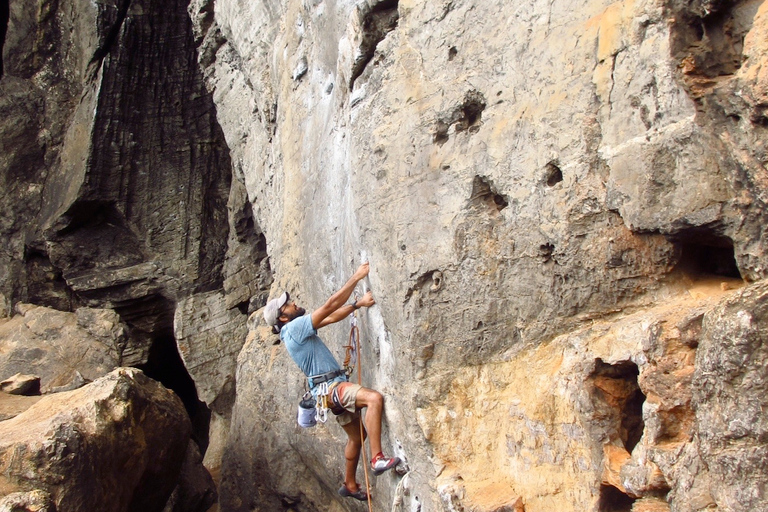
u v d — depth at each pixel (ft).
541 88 13.06
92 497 22.31
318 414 16.88
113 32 48.21
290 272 26.30
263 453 26.55
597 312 12.48
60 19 51.98
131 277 49.37
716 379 9.13
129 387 25.17
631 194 11.46
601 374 12.07
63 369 46.98
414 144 15.62
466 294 14.33
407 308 15.21
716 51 10.84
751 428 8.68
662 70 10.97
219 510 29.17
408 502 15.98
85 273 49.90
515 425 13.42
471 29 14.66
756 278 10.26
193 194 51.31
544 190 12.92
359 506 20.59
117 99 48.73
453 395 14.53
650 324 10.95
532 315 13.39
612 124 11.80
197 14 38.17
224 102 37.68
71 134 50.93
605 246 12.10
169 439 27.48
